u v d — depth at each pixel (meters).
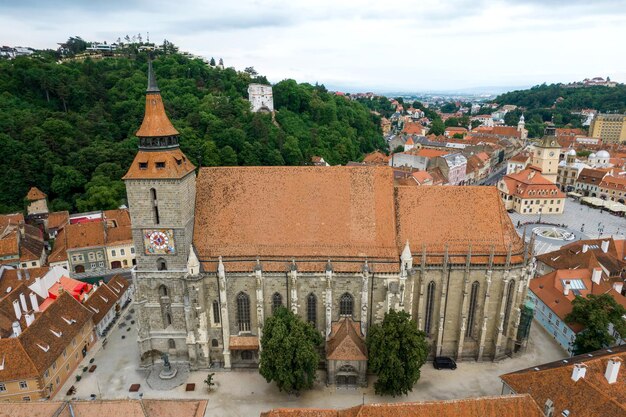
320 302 73.75
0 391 66.00
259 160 187.50
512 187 192.75
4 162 150.00
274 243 73.06
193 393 70.75
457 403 49.75
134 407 50.38
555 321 87.56
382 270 71.12
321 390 71.19
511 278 75.50
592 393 51.44
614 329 76.50
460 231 75.12
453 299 75.75
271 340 64.94
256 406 67.81
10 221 132.12
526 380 58.19
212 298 73.50
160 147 68.25
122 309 99.81
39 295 90.88
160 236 70.62
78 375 75.56
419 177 196.25
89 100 197.75
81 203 147.00
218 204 74.81
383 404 49.53
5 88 179.38
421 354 66.06
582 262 104.62
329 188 75.12
